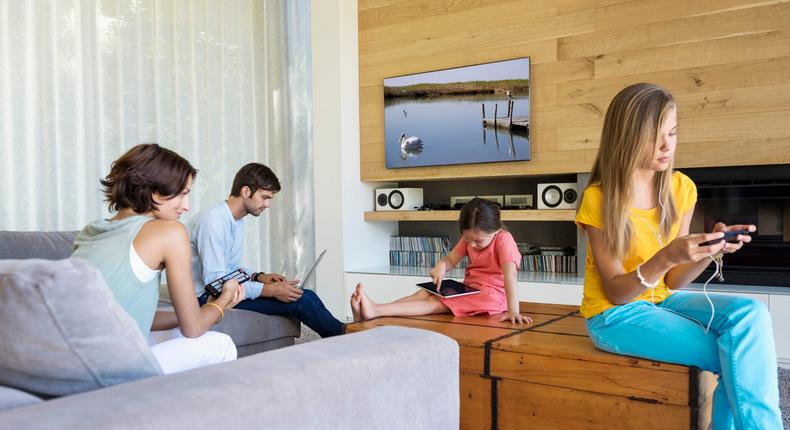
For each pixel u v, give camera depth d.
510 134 4.23
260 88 5.08
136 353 1.05
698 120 3.63
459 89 4.40
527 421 2.02
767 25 3.44
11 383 1.00
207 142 4.72
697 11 3.62
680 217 1.94
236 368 1.03
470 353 2.13
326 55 4.77
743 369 1.63
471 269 2.95
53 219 3.85
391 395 1.20
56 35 3.87
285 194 5.27
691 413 1.74
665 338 1.77
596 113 3.95
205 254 2.89
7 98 3.66
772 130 3.44
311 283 5.40
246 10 4.99
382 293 4.54
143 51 4.32
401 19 4.64
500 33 4.27
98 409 0.83
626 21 3.84
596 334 1.92
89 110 4.01
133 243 1.57
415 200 4.88
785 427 2.38
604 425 1.87
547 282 3.92
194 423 0.87
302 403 1.03
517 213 4.23
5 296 0.94
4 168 3.66
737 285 3.57
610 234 1.84
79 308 0.97
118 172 1.72
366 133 4.83
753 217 3.56
